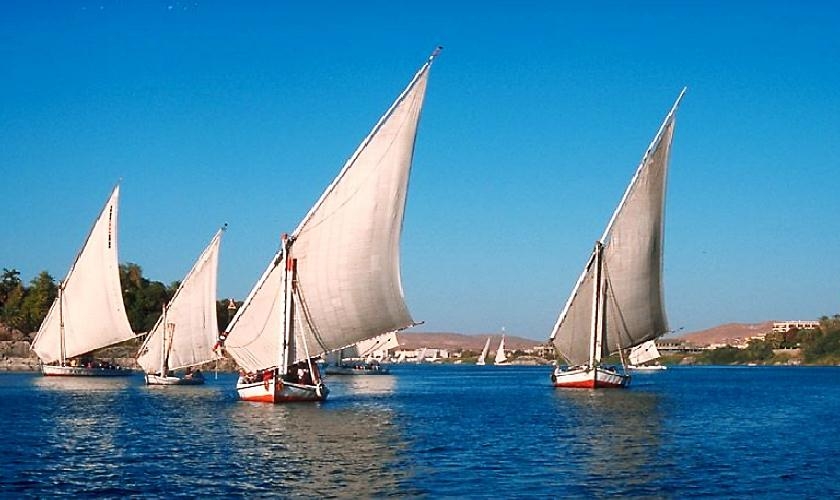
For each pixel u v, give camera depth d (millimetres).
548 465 34312
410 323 58094
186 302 87000
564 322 78188
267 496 28438
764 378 145500
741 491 29531
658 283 77000
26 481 30859
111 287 102875
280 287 57250
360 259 56406
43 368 110250
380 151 55656
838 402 73500
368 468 33438
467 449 38625
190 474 32125
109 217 101938
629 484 30516
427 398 76625
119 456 36406
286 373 58250
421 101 55625
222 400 68375
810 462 35594
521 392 89500
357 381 125812
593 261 76375
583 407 62781
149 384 91125
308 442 40656
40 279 162875
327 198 56094
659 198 74688
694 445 40562
